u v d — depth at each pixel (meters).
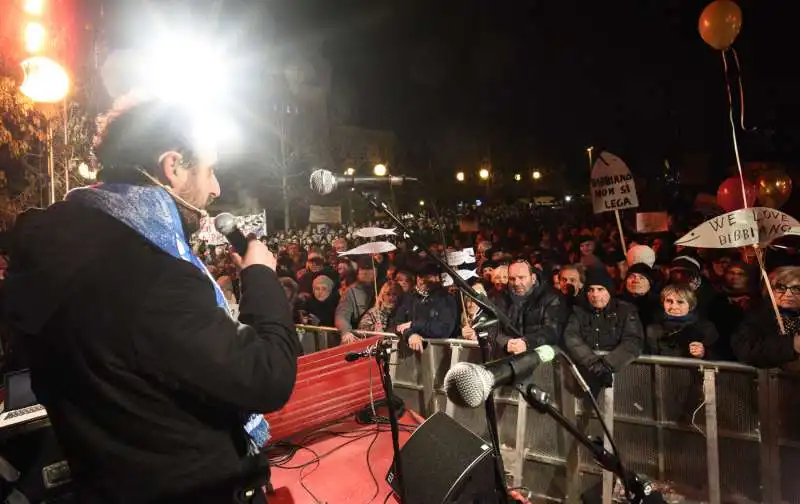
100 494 1.25
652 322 4.76
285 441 3.65
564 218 18.89
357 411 3.89
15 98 6.87
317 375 3.71
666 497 3.62
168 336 1.16
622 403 3.81
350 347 3.90
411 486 2.61
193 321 1.18
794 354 3.29
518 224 17.38
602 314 4.15
